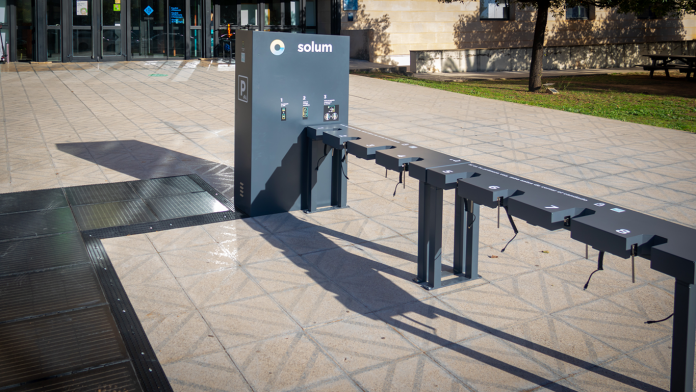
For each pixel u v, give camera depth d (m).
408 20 26.48
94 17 21.73
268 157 6.07
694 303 2.77
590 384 3.31
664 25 32.88
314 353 3.58
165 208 6.27
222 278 4.61
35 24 20.89
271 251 5.20
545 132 10.81
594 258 5.11
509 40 28.84
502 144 9.69
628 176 7.75
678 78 22.58
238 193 6.33
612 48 28.16
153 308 4.10
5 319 3.87
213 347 3.63
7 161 7.96
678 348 2.85
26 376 3.26
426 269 4.58
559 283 4.61
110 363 3.42
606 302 4.30
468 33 27.83
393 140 5.29
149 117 11.46
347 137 5.38
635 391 3.24
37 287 4.35
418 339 3.77
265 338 3.74
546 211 3.23
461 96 15.81
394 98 15.06
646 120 12.70
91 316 3.95
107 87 15.61
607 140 10.14
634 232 2.95
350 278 4.66
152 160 8.23
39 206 6.18
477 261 4.68
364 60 26.53
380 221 6.04
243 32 5.90
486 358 3.56
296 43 5.97
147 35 22.89
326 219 6.09
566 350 3.66
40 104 12.66
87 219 5.85
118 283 4.46
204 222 5.89
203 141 9.50
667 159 8.74
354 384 3.28
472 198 3.79
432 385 3.28
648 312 4.15
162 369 3.38
